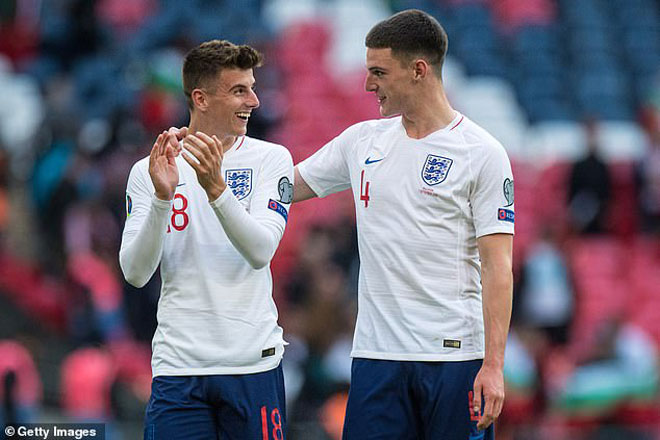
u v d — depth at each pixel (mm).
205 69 15555
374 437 15969
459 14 61125
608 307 44219
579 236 46656
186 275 15609
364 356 16109
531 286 38594
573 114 56531
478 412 15469
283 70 52406
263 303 15766
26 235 41094
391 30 15969
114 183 37531
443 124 16172
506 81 57688
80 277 35031
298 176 17219
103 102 48844
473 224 16078
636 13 64938
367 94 51812
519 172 49406
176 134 15383
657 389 35062
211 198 14711
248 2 57438
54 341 34812
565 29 62562
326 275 33031
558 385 33719
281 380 16188
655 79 60562
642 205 48906
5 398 26078
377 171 16203
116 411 28172
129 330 34500
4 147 43312
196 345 15461
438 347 15812
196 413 15516
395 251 15930
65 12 55688
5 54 56000
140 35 53938
